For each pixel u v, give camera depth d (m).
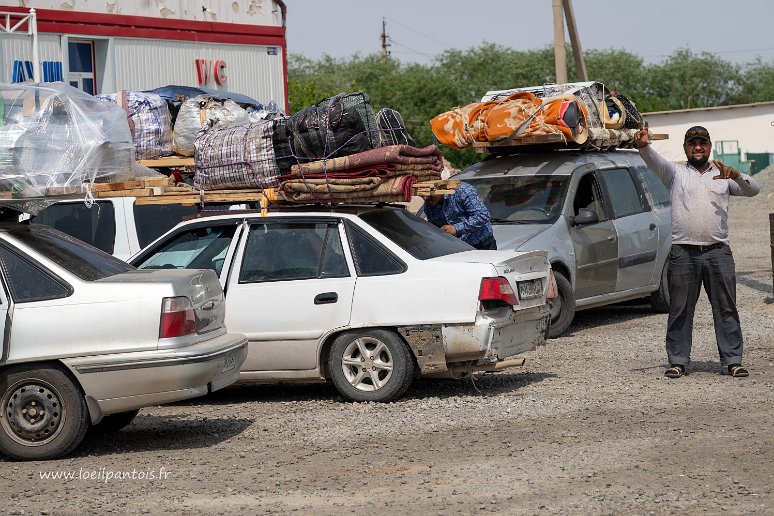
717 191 10.52
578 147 14.88
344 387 9.92
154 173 9.45
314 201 10.18
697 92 98.25
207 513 6.49
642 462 7.36
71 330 8.06
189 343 8.26
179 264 10.47
